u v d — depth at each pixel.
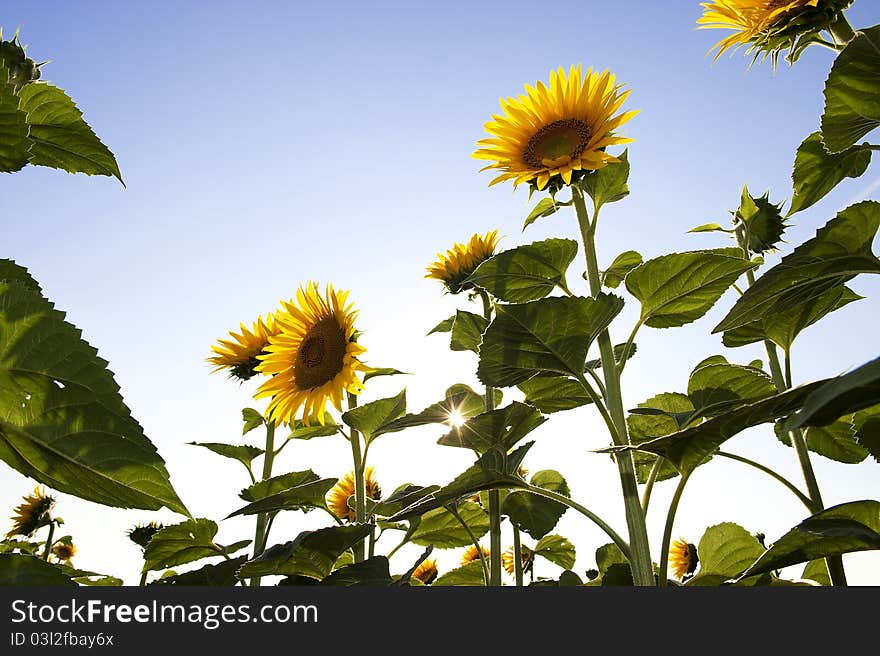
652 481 1.00
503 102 1.22
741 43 1.17
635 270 1.12
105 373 0.59
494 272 1.17
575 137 1.18
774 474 1.12
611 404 1.06
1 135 0.72
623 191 1.20
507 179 1.18
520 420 1.30
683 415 1.01
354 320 1.43
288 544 1.15
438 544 1.58
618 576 1.17
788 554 0.94
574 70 1.20
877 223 0.97
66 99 0.92
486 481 1.07
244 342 1.69
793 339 1.23
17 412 0.60
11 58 0.92
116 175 0.96
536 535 1.56
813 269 1.02
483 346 1.08
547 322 1.05
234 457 1.55
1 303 0.57
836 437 1.24
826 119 1.01
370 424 1.38
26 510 2.30
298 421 1.61
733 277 1.11
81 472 0.63
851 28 1.08
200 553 1.39
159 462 0.63
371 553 1.34
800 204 1.24
